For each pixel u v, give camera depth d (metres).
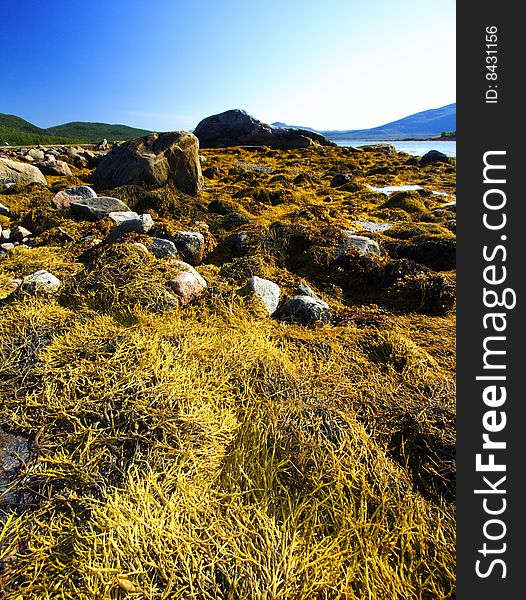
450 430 1.26
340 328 2.05
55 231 3.46
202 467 1.07
